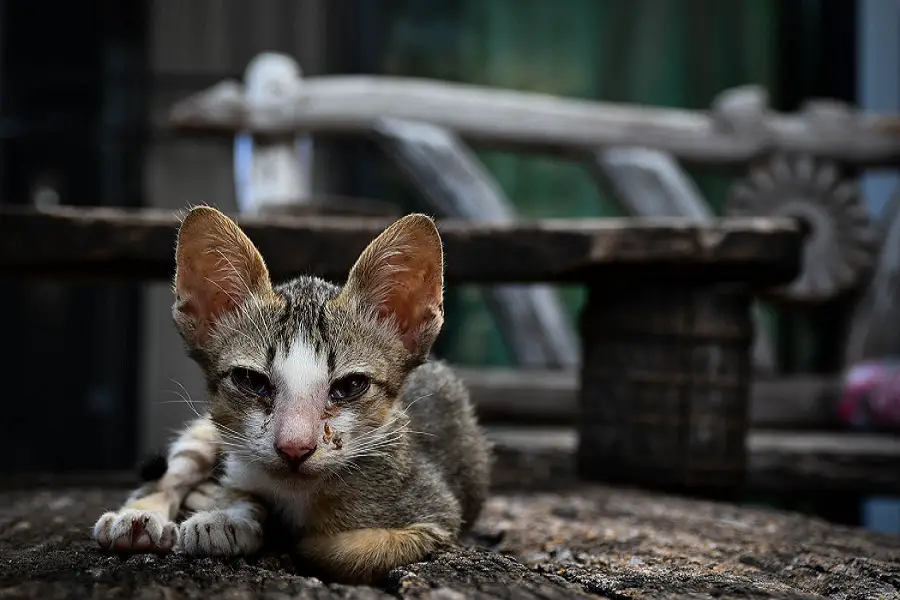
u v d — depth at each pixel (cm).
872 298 124
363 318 48
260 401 47
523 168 191
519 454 94
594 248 71
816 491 100
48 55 150
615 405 75
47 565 44
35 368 150
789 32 155
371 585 47
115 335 149
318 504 49
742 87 177
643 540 55
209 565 44
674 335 74
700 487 73
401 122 121
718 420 74
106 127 147
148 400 146
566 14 184
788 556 52
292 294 49
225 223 48
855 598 45
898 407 110
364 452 48
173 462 51
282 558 47
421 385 54
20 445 150
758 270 71
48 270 70
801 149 126
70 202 149
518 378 112
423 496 50
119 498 65
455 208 118
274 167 120
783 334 148
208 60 149
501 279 71
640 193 123
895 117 126
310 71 155
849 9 147
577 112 125
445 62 179
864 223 122
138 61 148
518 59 185
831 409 114
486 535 56
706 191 179
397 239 49
